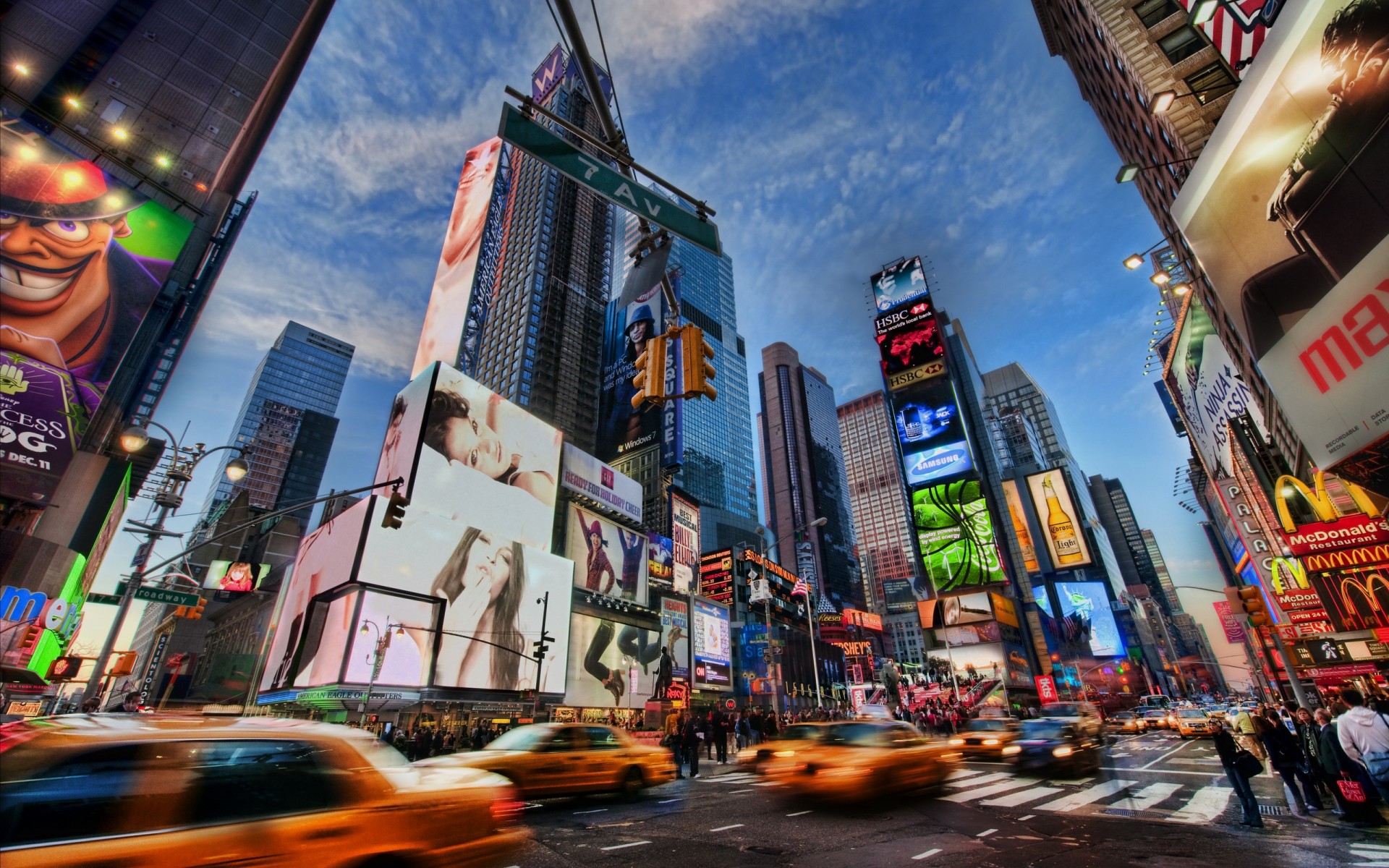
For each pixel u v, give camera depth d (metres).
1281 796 12.24
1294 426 16.91
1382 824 8.88
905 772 11.81
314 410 196.62
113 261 40.69
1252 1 18.66
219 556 65.75
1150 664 158.62
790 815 10.55
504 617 49.94
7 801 3.31
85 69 51.41
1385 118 13.13
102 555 41.12
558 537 65.31
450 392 54.44
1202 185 19.06
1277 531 43.66
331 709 42.62
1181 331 55.91
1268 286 16.84
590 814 10.83
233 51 60.62
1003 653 74.88
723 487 165.88
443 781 5.30
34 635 18.97
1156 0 28.52
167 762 3.92
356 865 4.32
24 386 34.75
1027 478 121.50
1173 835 8.73
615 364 129.12
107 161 48.53
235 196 66.12
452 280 106.88
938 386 90.56
